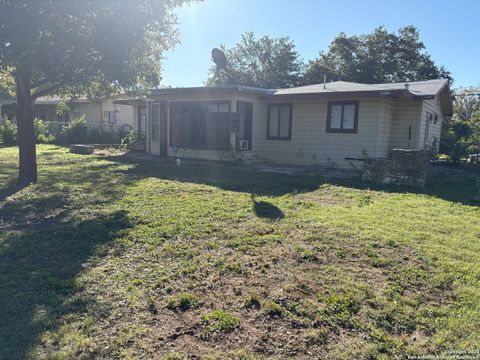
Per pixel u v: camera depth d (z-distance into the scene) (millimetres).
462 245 5035
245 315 3303
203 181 9797
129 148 18938
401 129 14102
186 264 4316
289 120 14922
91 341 2889
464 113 26094
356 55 38594
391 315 3314
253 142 15078
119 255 4609
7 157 14195
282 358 2758
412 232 5531
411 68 37438
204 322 3180
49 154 16188
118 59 8875
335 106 13789
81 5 7582
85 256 4551
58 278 3936
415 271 4180
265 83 44344
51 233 5406
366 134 13164
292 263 4383
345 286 3811
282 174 11391
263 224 5852
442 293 3736
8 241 5082
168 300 3500
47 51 7957
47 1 7215
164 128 16453
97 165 12734
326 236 5285
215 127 14969
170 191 8383
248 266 4289
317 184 9586
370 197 8141
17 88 9008
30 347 2791
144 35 9281
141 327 3096
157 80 10789
